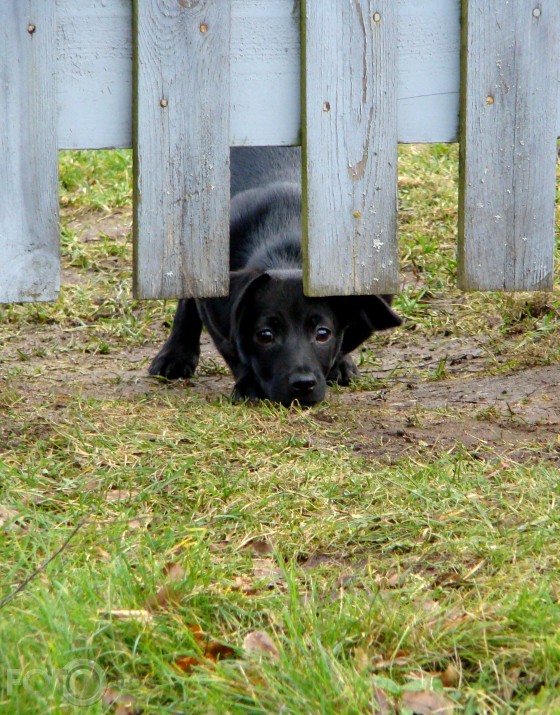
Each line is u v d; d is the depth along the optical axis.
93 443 6.80
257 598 4.81
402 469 6.46
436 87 6.60
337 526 5.63
